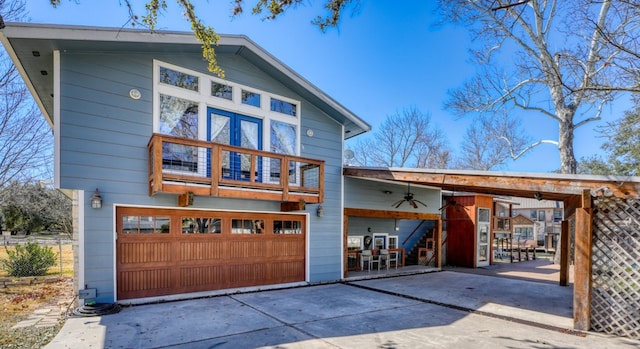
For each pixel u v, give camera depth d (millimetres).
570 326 5715
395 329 5445
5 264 10703
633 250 5250
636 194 5051
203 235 7789
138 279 6922
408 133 29500
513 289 8992
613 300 5371
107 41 6406
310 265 9414
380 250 11977
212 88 8188
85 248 6305
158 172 6422
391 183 11703
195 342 4715
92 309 5906
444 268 13492
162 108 7414
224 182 7195
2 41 6000
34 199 15453
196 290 7617
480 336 5184
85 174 6391
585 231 5547
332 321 5824
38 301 7535
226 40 7797
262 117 8898
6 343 4812
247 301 7152
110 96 6762
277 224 8992
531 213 28531
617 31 6695
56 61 6293
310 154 9656
